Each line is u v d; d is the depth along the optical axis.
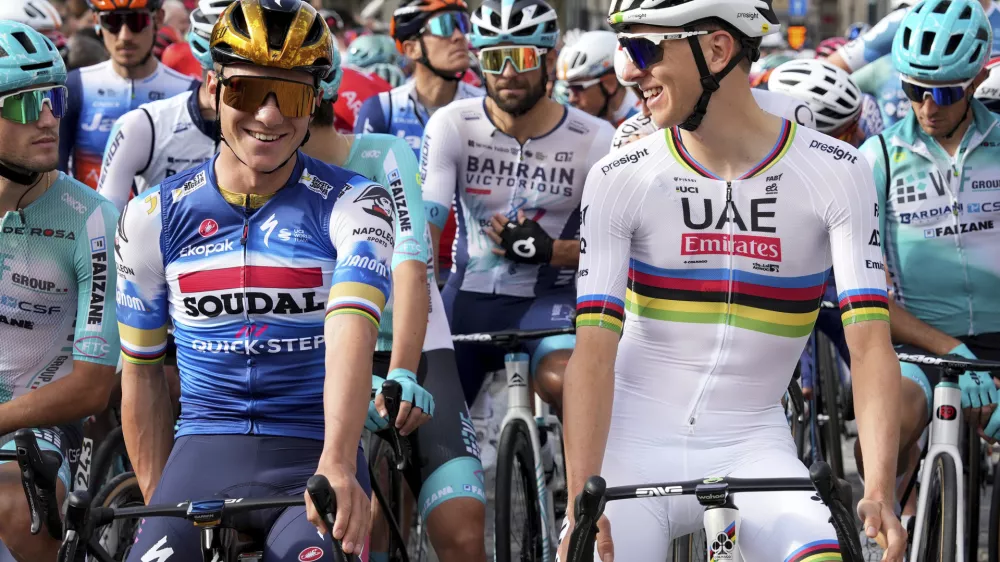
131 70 5.43
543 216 4.33
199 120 4.15
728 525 2.20
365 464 2.52
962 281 3.88
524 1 4.04
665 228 2.43
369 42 8.40
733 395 2.47
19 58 2.87
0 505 2.90
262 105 2.24
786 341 2.46
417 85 5.51
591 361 2.37
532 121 4.27
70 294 3.16
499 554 3.32
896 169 3.88
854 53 6.12
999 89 4.67
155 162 4.20
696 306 2.45
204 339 2.42
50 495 2.64
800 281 2.43
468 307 4.33
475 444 3.32
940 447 3.31
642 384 2.52
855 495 4.83
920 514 3.30
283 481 2.38
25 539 2.93
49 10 6.11
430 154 4.29
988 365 3.26
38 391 3.08
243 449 2.40
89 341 3.11
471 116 4.29
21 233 3.08
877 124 6.05
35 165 2.95
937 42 3.59
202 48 3.96
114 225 3.18
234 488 2.36
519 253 4.13
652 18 2.28
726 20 2.30
